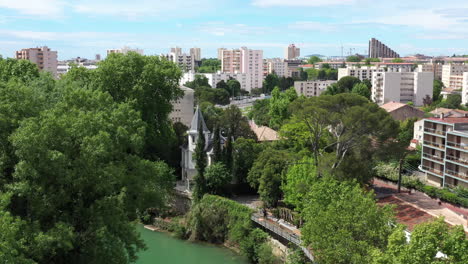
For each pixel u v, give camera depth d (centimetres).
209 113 13400
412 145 11269
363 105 7281
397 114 14538
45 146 3944
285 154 8200
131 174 5466
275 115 13350
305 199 5697
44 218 4153
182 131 10638
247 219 7338
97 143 4222
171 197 8631
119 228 4462
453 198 7612
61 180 3969
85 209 4319
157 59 9375
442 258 3250
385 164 9300
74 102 5112
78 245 4197
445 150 8688
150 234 8062
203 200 8081
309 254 5828
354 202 4491
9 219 3319
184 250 7381
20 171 3816
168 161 10069
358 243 4166
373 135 7125
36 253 3634
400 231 3453
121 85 8675
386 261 3362
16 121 4200
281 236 6775
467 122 8812
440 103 18875
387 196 7356
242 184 8900
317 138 7769
